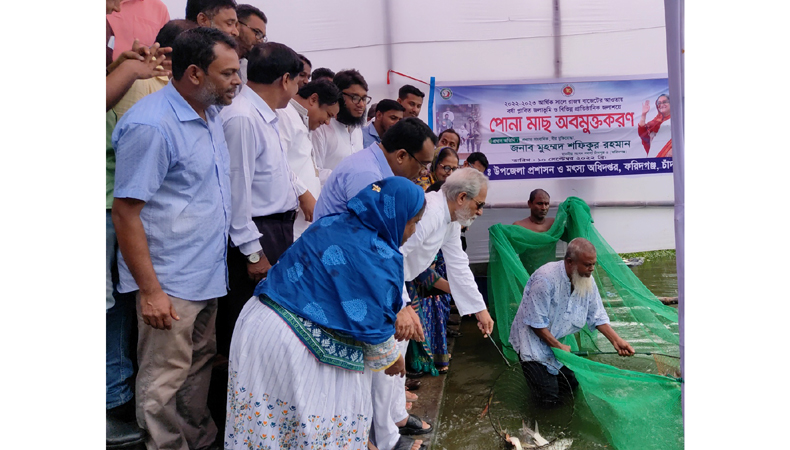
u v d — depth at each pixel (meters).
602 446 2.90
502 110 4.52
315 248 2.03
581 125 4.52
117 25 3.00
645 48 4.39
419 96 4.11
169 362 2.31
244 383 1.97
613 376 3.03
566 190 4.60
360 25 4.34
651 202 4.55
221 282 2.45
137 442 2.34
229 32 2.92
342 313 1.98
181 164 2.23
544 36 4.42
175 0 3.58
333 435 2.07
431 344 3.63
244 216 2.57
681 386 2.87
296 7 4.28
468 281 3.13
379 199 2.08
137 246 2.14
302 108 3.27
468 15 4.39
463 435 2.98
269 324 1.96
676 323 3.75
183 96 2.27
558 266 3.41
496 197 4.64
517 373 3.31
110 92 2.37
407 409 3.13
